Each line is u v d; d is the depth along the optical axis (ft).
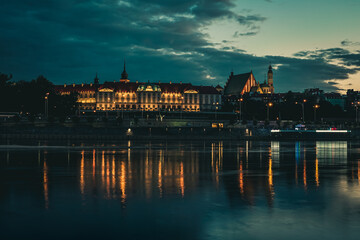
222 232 77.00
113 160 242.78
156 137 612.29
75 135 579.07
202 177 158.30
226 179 152.05
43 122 639.35
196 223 83.15
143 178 154.30
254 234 75.77
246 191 122.31
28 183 139.13
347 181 146.41
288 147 428.15
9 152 303.07
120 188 127.65
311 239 73.05
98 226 80.94
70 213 91.61
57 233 76.33
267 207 98.37
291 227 80.38
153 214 90.74
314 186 133.08
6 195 114.21
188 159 253.85
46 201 105.40
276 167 202.08
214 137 634.84
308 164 220.02
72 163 220.02
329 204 102.17
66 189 125.29
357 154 310.65
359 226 81.25
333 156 286.66
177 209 95.91
